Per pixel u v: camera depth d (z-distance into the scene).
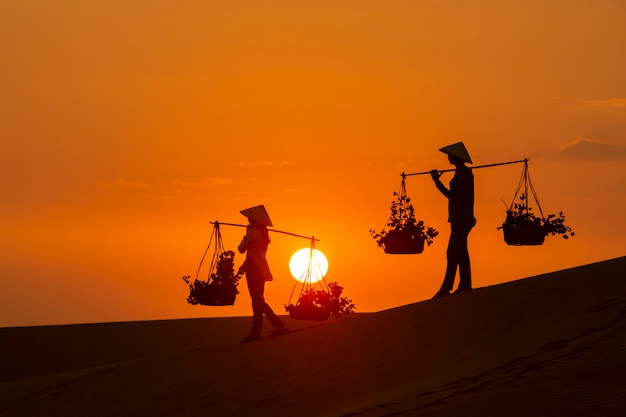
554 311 27.30
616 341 22.64
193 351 35.97
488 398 20.19
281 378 29.38
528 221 33.09
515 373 22.20
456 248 33.84
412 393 23.16
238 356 33.28
